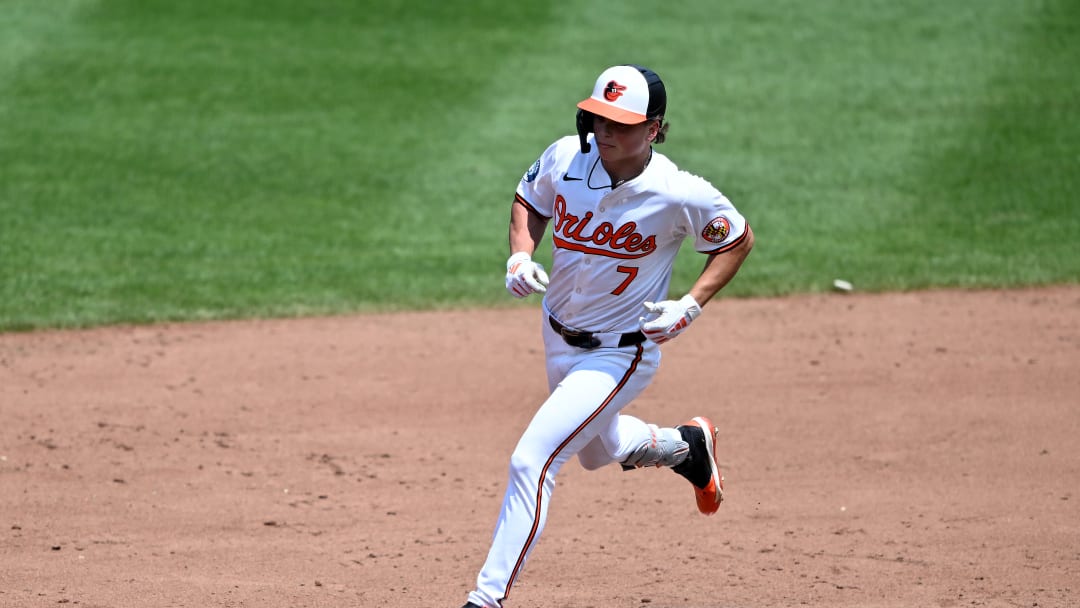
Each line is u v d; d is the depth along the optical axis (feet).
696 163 191.93
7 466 93.91
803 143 200.13
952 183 183.52
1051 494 88.84
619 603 70.49
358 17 259.60
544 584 73.92
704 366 122.01
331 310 139.85
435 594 71.87
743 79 227.61
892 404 110.11
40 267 150.51
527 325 136.67
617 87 59.31
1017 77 223.71
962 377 116.88
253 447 99.91
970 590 71.77
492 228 169.48
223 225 168.66
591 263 62.44
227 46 243.19
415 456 98.73
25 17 252.83
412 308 141.38
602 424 63.36
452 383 117.19
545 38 247.70
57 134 201.36
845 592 71.77
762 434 103.45
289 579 74.08
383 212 174.81
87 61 232.73
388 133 205.16
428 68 233.35
